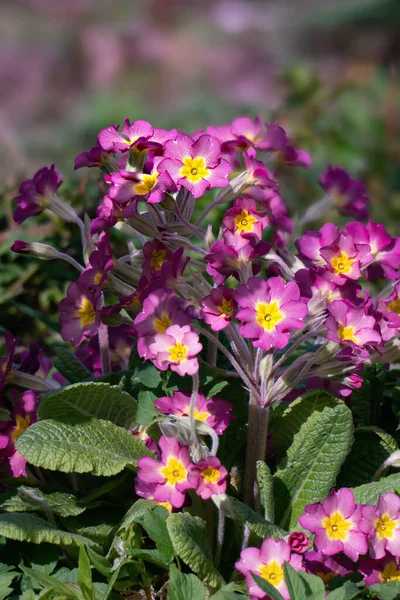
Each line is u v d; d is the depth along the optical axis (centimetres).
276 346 72
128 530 74
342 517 72
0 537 76
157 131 76
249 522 72
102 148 77
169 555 72
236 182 77
